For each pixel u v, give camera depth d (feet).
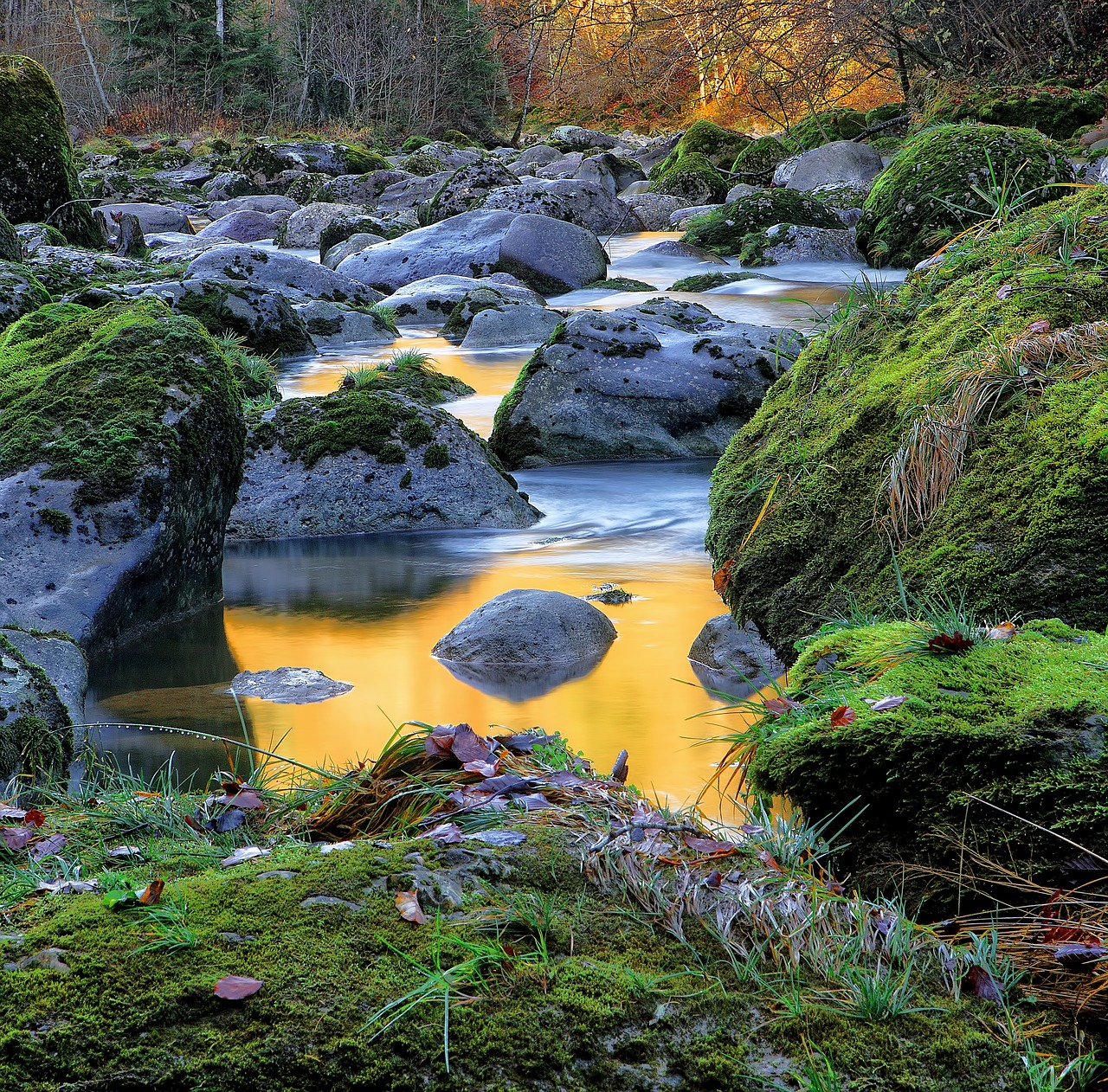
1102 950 8.20
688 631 18.71
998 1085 7.36
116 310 23.07
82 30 175.01
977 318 17.15
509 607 17.98
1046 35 85.71
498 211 69.36
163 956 7.80
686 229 84.53
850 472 16.42
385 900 8.53
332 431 26.16
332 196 109.81
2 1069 6.98
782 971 8.11
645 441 31.55
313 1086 7.02
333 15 170.91
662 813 10.31
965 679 10.91
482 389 40.24
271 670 17.22
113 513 18.67
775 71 88.53
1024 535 13.51
